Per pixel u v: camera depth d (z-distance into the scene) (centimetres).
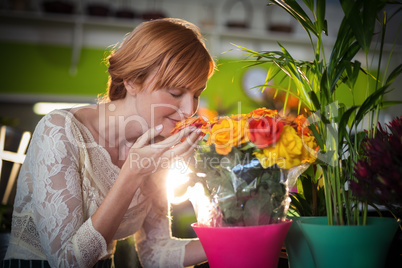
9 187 143
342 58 73
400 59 345
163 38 88
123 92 105
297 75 76
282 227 66
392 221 67
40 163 91
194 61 88
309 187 83
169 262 109
